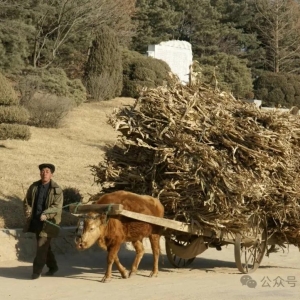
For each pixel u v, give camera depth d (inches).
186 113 558.9
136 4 2524.6
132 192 573.3
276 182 584.7
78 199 731.4
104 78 1594.5
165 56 1935.3
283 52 2662.4
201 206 554.6
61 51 1835.6
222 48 2778.1
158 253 554.6
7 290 470.9
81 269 586.6
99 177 597.9
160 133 553.6
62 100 1266.0
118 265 532.4
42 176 536.7
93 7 1768.0
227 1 2876.5
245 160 560.7
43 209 532.7
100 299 446.9
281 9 2704.2
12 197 755.4
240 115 584.1
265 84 2058.3
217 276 577.3
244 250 621.3
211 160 541.0
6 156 968.3
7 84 1058.1
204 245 586.9
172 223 542.0
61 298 447.8
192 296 466.3
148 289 489.1
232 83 2076.8
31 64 1765.5
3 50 1505.9
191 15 2792.8
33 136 1144.8
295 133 605.3
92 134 1244.5
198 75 609.3
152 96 570.9
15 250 616.1
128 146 580.1
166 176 562.9
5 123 1051.3
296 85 2062.0
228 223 567.2
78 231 491.5
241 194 543.5
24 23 1590.8
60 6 1718.8
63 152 1063.6
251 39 2780.5
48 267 553.9
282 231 624.4
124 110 584.7
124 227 514.9
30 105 1233.4
